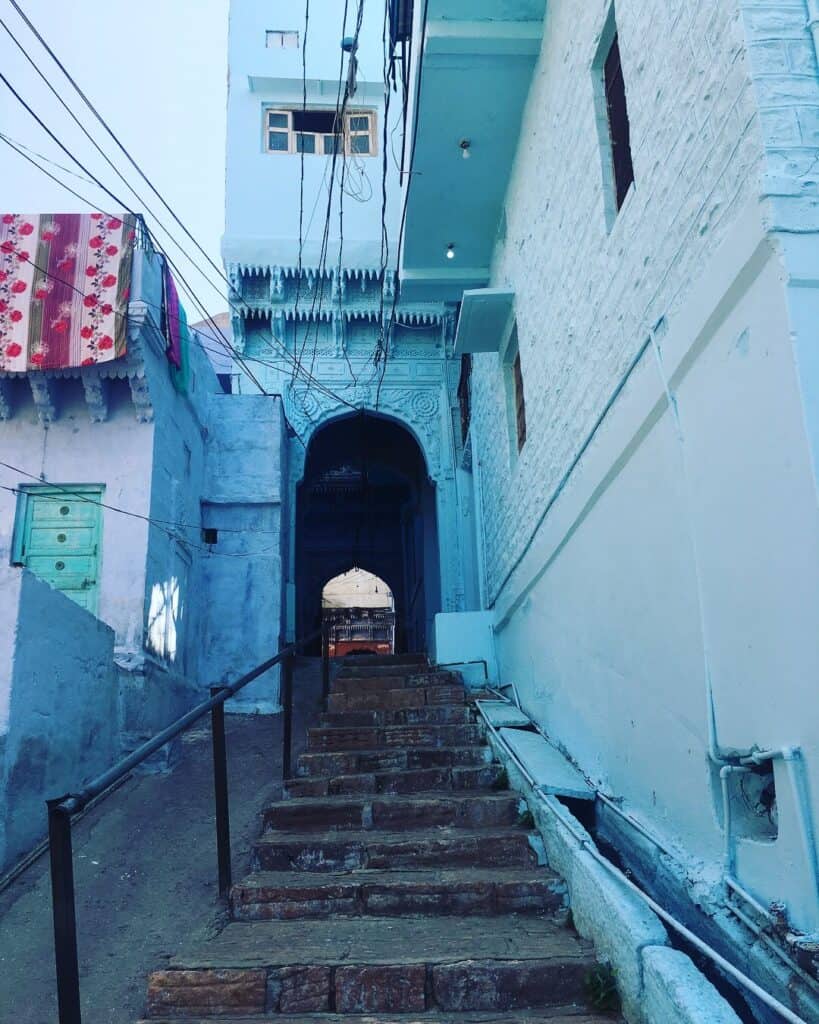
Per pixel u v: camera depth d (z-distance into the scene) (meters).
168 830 5.80
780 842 2.90
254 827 5.75
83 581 8.57
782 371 2.82
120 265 8.70
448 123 6.95
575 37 5.39
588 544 5.26
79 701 6.51
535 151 6.52
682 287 3.62
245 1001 3.27
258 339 13.31
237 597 10.84
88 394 8.84
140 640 8.27
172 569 9.49
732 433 3.19
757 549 3.00
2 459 8.89
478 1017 3.15
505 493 8.30
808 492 2.66
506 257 7.88
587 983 3.23
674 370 3.66
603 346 4.77
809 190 2.90
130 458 8.93
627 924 3.16
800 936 2.69
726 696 3.27
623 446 4.39
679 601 3.75
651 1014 2.87
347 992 3.27
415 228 8.27
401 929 3.83
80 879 5.04
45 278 8.62
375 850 4.53
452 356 13.58
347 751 6.16
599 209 4.85
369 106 13.88
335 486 18.45
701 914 3.41
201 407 11.03
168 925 4.35
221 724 4.57
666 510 3.89
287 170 13.41
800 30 3.08
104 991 3.69
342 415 13.37
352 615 23.03
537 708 6.80
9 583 5.62
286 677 6.12
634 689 4.39
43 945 4.25
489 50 6.30
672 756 3.87
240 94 13.72
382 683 8.35
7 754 5.27
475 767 5.67
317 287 13.24
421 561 16.00
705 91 3.40
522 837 4.54
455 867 4.47
